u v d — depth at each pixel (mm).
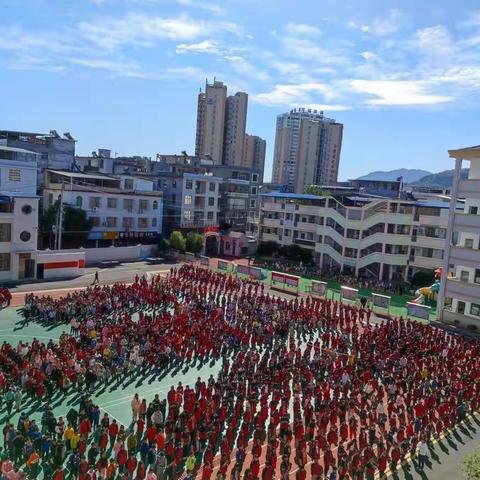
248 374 29875
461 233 50656
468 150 48188
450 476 22984
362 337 39125
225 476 20859
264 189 132875
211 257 83562
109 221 74000
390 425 26266
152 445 22016
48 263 55906
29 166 62781
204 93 156125
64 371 28203
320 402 27781
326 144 175750
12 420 24500
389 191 104188
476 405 29812
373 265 71938
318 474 21422
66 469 20812
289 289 61000
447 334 43844
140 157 111750
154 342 34125
